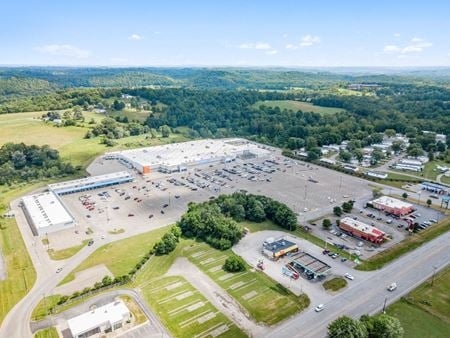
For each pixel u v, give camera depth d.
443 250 136.00
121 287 111.94
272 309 101.75
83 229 153.50
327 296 108.06
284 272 119.31
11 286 112.62
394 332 85.19
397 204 173.50
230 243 136.75
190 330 93.25
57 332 92.75
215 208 157.62
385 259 129.12
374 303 104.69
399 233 150.62
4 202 185.75
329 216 167.88
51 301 105.06
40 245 139.25
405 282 115.19
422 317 98.62
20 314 99.69
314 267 120.06
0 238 145.12
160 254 132.00
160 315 98.88
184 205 181.38
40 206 171.75
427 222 159.50
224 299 105.94
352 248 137.38
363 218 165.62
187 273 119.75
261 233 149.50
